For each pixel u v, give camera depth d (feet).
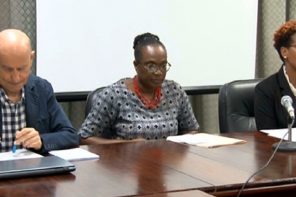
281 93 8.68
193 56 11.22
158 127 8.18
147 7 10.68
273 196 5.41
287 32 8.66
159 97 8.30
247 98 9.30
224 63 11.52
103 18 10.34
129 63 10.64
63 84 10.16
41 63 9.93
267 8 11.62
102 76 10.44
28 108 7.09
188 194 4.82
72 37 10.14
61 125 7.25
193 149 6.91
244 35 11.62
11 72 6.54
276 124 8.76
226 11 11.42
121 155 6.55
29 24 9.72
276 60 11.67
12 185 5.16
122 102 8.14
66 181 5.30
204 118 11.60
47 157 6.06
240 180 5.33
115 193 4.87
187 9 11.05
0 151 6.93
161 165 6.00
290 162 6.13
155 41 8.15
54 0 9.92
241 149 6.91
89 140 8.02
